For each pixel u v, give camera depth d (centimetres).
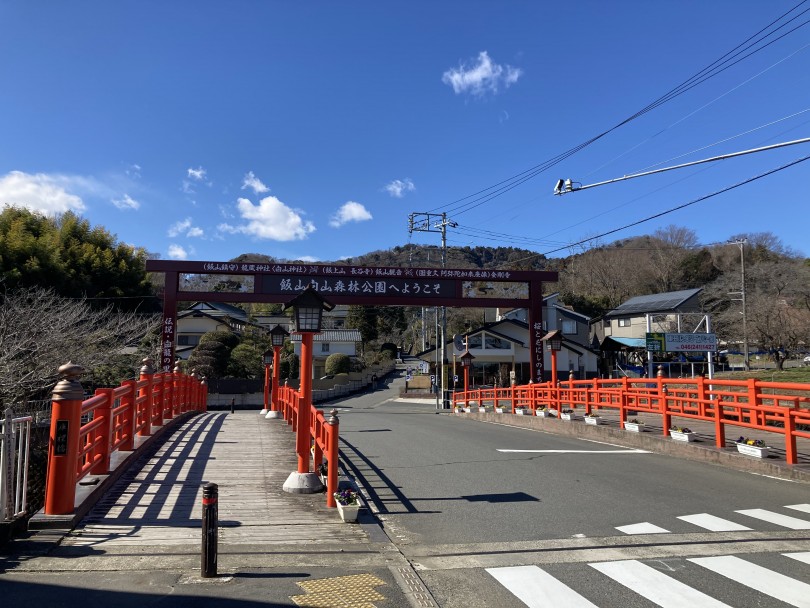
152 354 2806
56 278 2794
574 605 425
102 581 443
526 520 671
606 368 4534
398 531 629
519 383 4475
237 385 4044
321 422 759
